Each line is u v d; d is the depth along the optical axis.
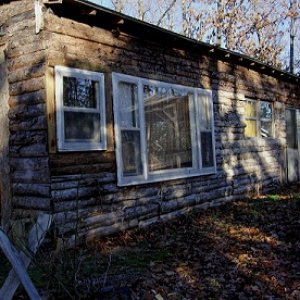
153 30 7.13
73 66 6.06
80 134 6.09
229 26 24.16
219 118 9.47
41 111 5.71
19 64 5.97
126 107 6.94
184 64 8.44
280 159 12.40
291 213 8.07
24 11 5.92
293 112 13.70
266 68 11.20
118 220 6.67
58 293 3.88
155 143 7.52
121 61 6.91
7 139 6.16
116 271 4.80
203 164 8.70
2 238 3.51
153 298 4.01
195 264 5.14
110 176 6.56
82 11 6.02
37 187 5.77
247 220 7.61
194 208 8.45
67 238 5.61
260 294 4.25
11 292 3.49
